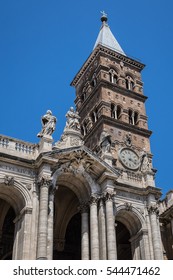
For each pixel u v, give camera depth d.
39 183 40.22
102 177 43.69
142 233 45.00
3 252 47.03
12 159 40.28
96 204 42.81
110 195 42.72
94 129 70.50
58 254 50.19
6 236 47.97
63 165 42.41
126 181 47.38
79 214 53.69
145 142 71.12
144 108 77.06
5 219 48.78
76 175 43.41
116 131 69.12
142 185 48.16
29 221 38.25
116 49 84.56
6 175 39.59
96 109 74.19
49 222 38.34
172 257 50.03
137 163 66.31
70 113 48.03
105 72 76.62
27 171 40.91
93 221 41.50
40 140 43.47
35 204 39.28
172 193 53.62
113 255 39.12
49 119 44.44
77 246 52.03
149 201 46.69
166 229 52.28
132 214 45.75
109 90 74.50
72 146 44.81
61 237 48.19
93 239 40.47
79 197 44.66
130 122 74.38
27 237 37.25
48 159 40.50
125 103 75.00
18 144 42.69
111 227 40.75
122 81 78.38
